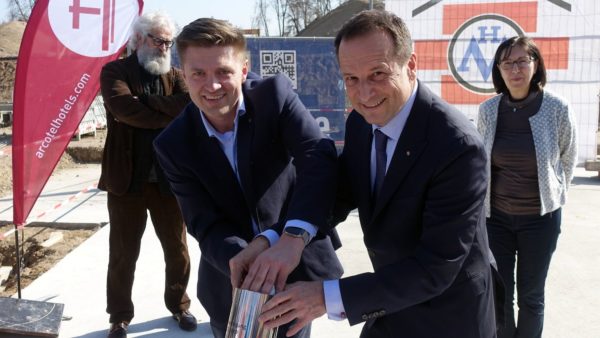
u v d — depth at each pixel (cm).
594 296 448
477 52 814
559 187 324
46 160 388
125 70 360
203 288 255
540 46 809
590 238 593
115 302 375
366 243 202
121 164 359
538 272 329
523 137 320
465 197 173
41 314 319
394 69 168
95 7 383
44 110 381
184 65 208
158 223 382
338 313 174
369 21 166
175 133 226
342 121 803
